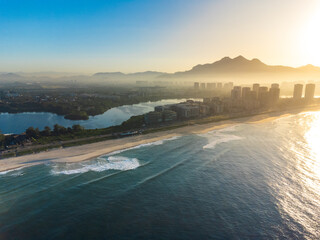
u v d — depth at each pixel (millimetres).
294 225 59469
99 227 58875
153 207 67375
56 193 74875
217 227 58875
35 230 57594
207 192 75625
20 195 73562
